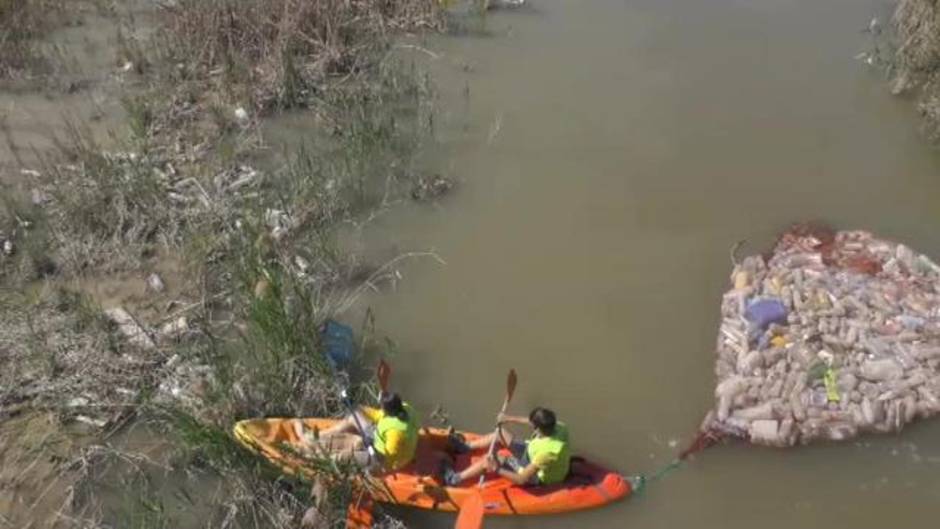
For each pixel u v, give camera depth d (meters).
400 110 13.82
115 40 15.27
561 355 10.37
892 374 9.59
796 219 11.94
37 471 8.94
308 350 9.53
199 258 11.01
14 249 11.30
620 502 8.82
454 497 8.65
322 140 13.26
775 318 10.10
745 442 9.27
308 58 14.54
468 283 11.21
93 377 9.70
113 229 11.51
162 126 13.27
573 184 12.56
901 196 12.32
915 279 10.68
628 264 11.43
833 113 13.70
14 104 13.88
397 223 12.01
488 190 12.48
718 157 12.95
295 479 8.66
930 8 14.15
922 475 9.05
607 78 14.43
